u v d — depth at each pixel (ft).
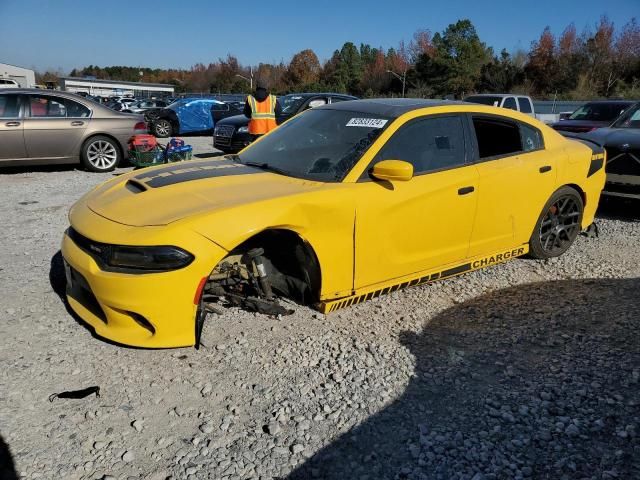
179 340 9.73
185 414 8.72
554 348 11.12
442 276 13.20
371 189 11.25
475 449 8.05
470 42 208.85
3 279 13.78
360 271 11.43
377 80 253.44
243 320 11.80
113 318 9.78
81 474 7.41
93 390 9.17
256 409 8.89
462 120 13.37
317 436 8.29
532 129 15.07
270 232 10.73
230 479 7.39
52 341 10.72
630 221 21.86
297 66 297.74
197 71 362.53
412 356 10.64
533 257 16.28
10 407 8.71
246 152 14.16
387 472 7.59
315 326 11.68
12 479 7.25
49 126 29.99
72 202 23.22
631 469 7.66
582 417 8.82
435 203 12.19
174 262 9.27
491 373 10.15
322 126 13.38
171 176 11.93
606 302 13.42
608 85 167.84
